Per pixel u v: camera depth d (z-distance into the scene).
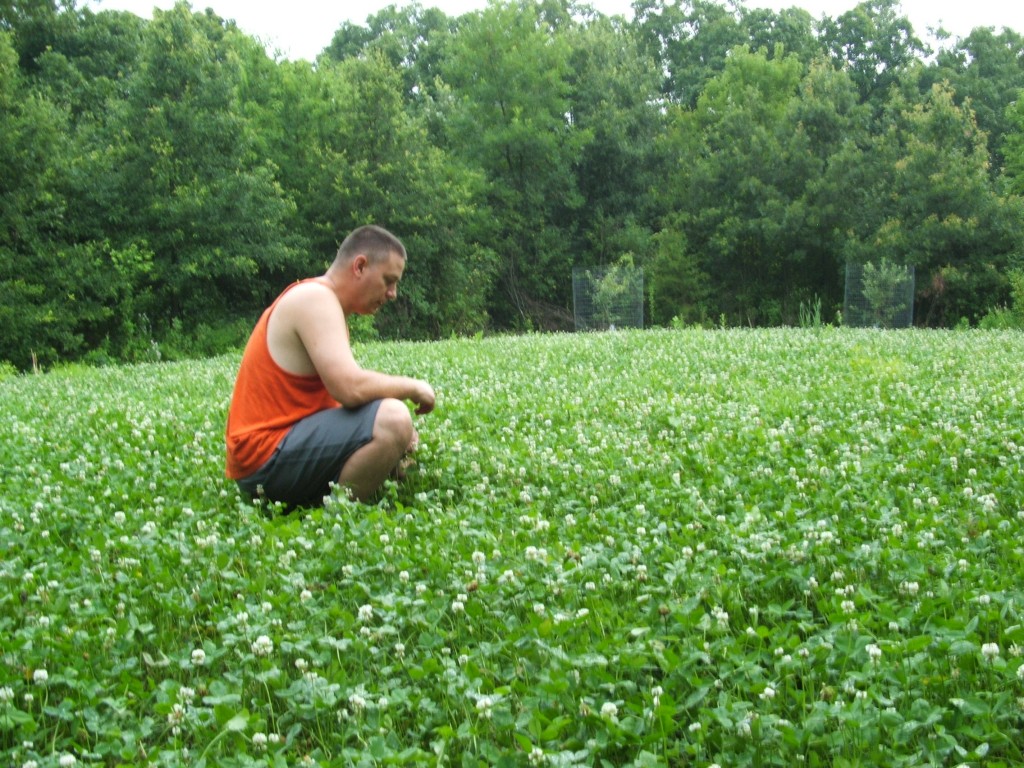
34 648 3.44
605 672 3.16
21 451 6.94
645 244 50.59
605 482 5.72
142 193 32.75
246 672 3.32
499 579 3.85
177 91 33.97
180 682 3.40
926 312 44.78
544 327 49.94
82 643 3.50
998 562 4.15
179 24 33.81
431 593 3.90
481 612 3.68
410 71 63.59
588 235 52.12
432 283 42.75
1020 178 47.09
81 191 32.34
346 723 3.07
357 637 3.50
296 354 5.46
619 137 52.19
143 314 32.97
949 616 3.59
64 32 42.56
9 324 29.08
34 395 11.73
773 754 2.80
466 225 45.53
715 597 3.77
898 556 4.10
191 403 9.47
